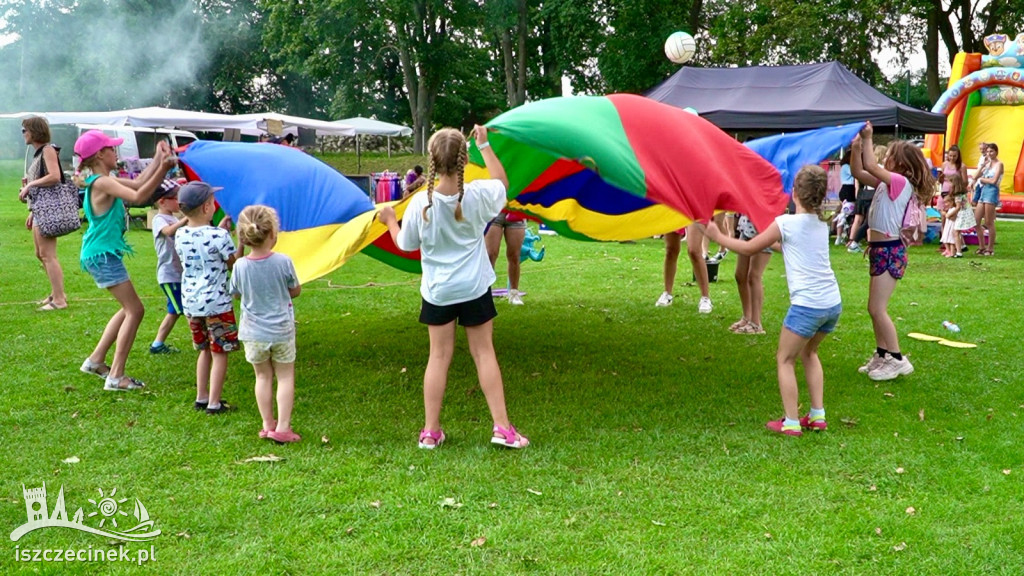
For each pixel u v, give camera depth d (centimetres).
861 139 527
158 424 459
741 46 3058
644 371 581
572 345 656
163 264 558
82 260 500
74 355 600
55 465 399
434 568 304
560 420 474
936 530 332
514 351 636
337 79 3741
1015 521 340
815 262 432
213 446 427
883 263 536
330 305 823
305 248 523
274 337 420
